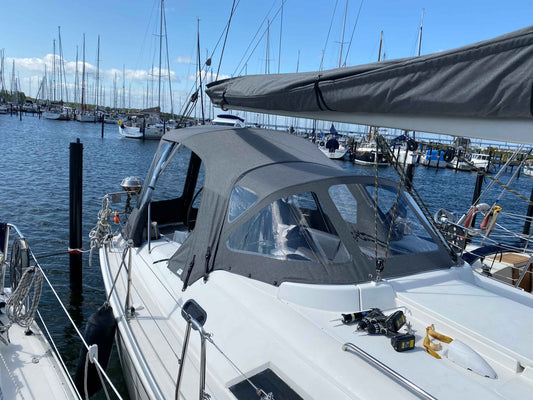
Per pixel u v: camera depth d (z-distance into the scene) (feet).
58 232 31.55
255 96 9.18
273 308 8.18
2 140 98.73
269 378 7.00
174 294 10.27
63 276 23.52
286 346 7.31
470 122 5.73
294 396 6.60
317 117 8.40
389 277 9.05
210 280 9.66
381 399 5.95
